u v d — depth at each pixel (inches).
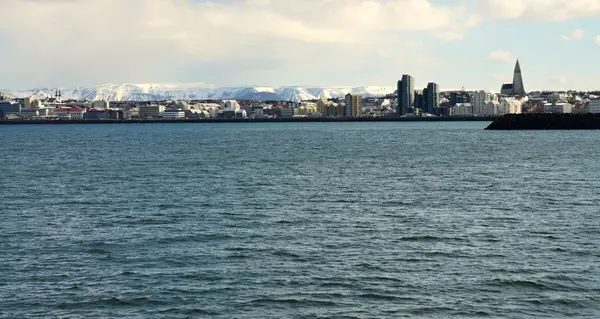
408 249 2438.5
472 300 1893.5
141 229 2834.6
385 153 7490.2
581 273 2113.7
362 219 3046.3
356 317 1784.0
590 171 5073.8
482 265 2214.6
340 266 2217.0
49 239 2642.7
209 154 7568.9
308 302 1886.1
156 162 6427.2
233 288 1998.0
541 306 1846.7
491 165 5723.4
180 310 1833.2
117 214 3228.3
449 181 4515.3
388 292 1959.9
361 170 5388.8
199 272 2154.3
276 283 2042.3
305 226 2878.9
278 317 1785.2
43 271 2181.3
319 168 5600.4
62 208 3440.0
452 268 2185.0
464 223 2923.2
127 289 1994.3
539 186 4163.4
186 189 4168.3
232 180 4675.2
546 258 2292.1
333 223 2945.4
